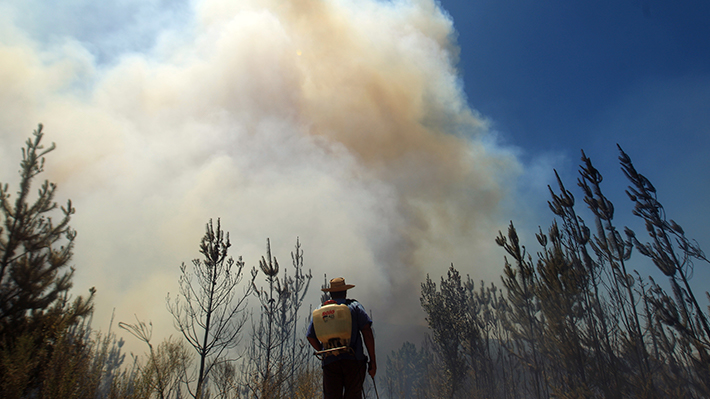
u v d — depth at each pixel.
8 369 6.45
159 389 6.64
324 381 2.82
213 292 10.85
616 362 10.41
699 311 10.11
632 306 10.92
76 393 6.44
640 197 11.80
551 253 11.62
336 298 3.07
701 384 9.84
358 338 2.87
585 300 10.99
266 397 7.16
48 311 9.03
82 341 7.69
